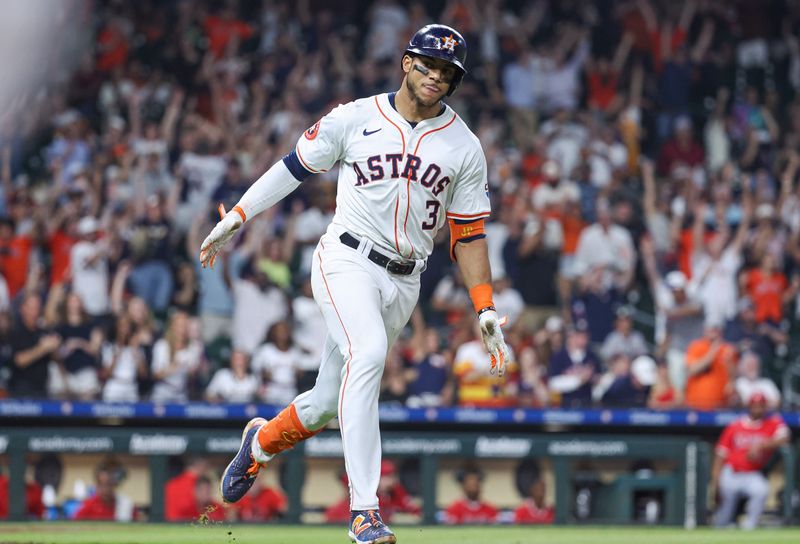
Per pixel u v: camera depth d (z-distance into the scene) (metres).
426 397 42.50
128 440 37.72
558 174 51.94
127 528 31.97
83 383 42.72
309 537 25.44
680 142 59.59
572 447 39.50
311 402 17.95
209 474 38.06
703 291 49.62
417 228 17.22
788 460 40.97
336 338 17.03
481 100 60.91
